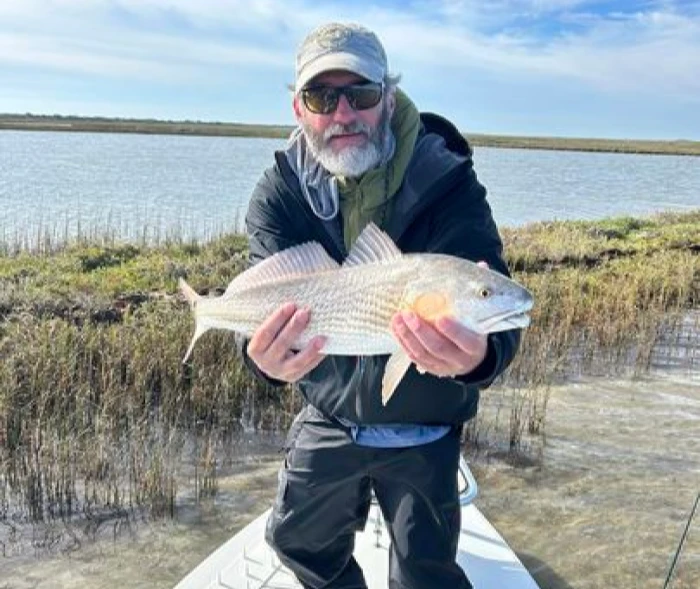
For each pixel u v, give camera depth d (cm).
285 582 137
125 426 225
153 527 184
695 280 424
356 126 105
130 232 642
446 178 107
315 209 113
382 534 148
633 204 1232
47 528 182
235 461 219
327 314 96
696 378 290
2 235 552
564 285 381
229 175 1466
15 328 270
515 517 190
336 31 106
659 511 193
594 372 293
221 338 255
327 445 114
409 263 93
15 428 207
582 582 164
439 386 107
